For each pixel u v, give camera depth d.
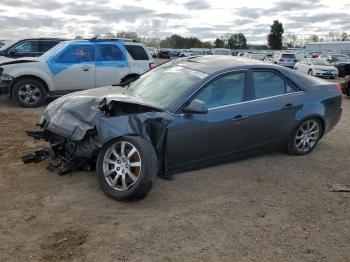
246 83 5.91
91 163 5.45
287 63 36.44
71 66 11.24
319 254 3.84
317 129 6.75
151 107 5.03
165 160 5.16
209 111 5.44
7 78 10.68
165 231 4.11
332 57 35.75
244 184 5.41
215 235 4.08
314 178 5.76
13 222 4.17
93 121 4.95
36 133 5.59
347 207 4.87
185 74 5.82
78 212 4.43
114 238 3.94
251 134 5.90
